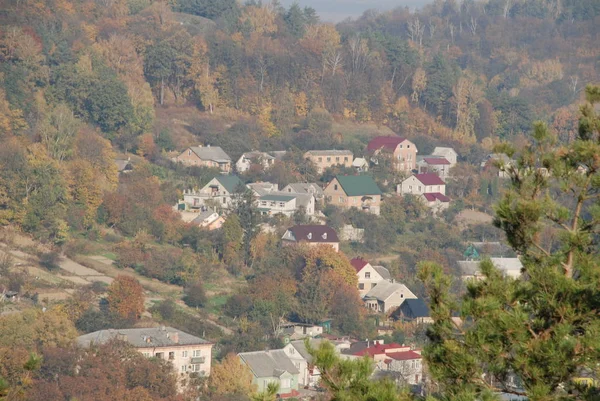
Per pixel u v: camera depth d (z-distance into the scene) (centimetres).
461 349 2744
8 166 15338
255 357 10994
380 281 15175
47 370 9044
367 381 2691
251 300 13388
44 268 13838
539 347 2664
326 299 13838
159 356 10594
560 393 2695
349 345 12169
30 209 14912
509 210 3047
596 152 3011
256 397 2798
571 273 2936
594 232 2997
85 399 8675
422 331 13000
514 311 2762
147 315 12481
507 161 3197
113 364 9344
